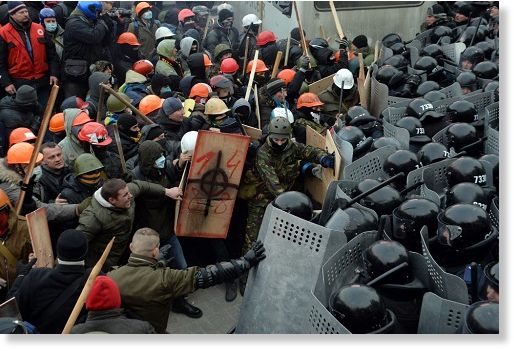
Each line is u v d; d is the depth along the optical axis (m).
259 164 5.31
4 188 4.86
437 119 5.83
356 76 8.60
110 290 3.35
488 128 5.42
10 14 8.07
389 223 4.00
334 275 3.73
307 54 8.51
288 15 10.48
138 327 3.34
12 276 4.35
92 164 4.73
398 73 7.31
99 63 7.98
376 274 3.55
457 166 4.47
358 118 6.14
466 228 3.64
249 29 9.15
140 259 3.85
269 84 6.70
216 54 8.95
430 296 3.31
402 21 10.53
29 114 6.98
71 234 3.71
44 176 4.98
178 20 11.65
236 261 3.95
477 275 3.51
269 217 4.02
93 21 8.27
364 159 5.12
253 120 6.65
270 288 3.96
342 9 10.28
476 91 6.84
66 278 3.69
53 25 8.46
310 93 6.82
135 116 5.90
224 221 5.21
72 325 3.35
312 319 3.42
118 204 4.38
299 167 5.70
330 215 4.32
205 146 5.01
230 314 5.18
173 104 5.77
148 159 4.99
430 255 3.51
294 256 3.89
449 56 8.70
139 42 10.25
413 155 4.91
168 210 5.08
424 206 3.87
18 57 8.09
